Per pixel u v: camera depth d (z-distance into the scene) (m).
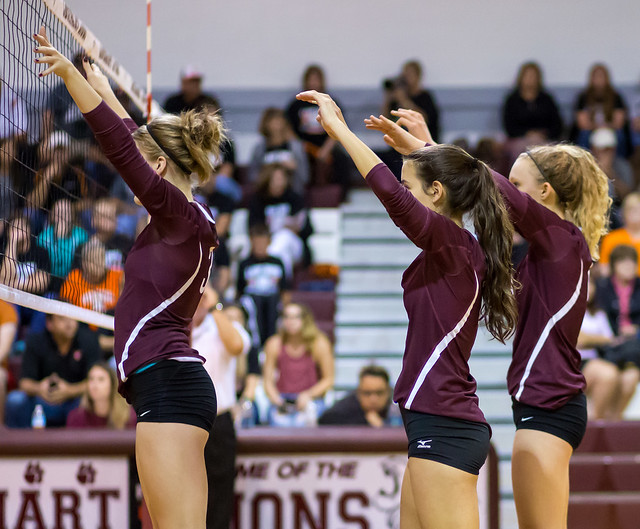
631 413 10.88
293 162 15.45
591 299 11.14
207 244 4.54
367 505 6.84
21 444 6.72
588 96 16.48
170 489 4.14
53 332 9.82
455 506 4.29
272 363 10.66
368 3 18.05
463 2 18.00
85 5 17.47
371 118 5.38
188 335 4.52
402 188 4.29
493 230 4.57
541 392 5.05
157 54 17.86
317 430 7.09
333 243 15.30
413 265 4.57
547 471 4.95
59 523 6.72
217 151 4.79
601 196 5.51
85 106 4.09
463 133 17.89
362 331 13.42
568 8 17.92
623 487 9.73
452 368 4.41
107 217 8.47
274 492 6.86
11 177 7.16
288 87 18.16
